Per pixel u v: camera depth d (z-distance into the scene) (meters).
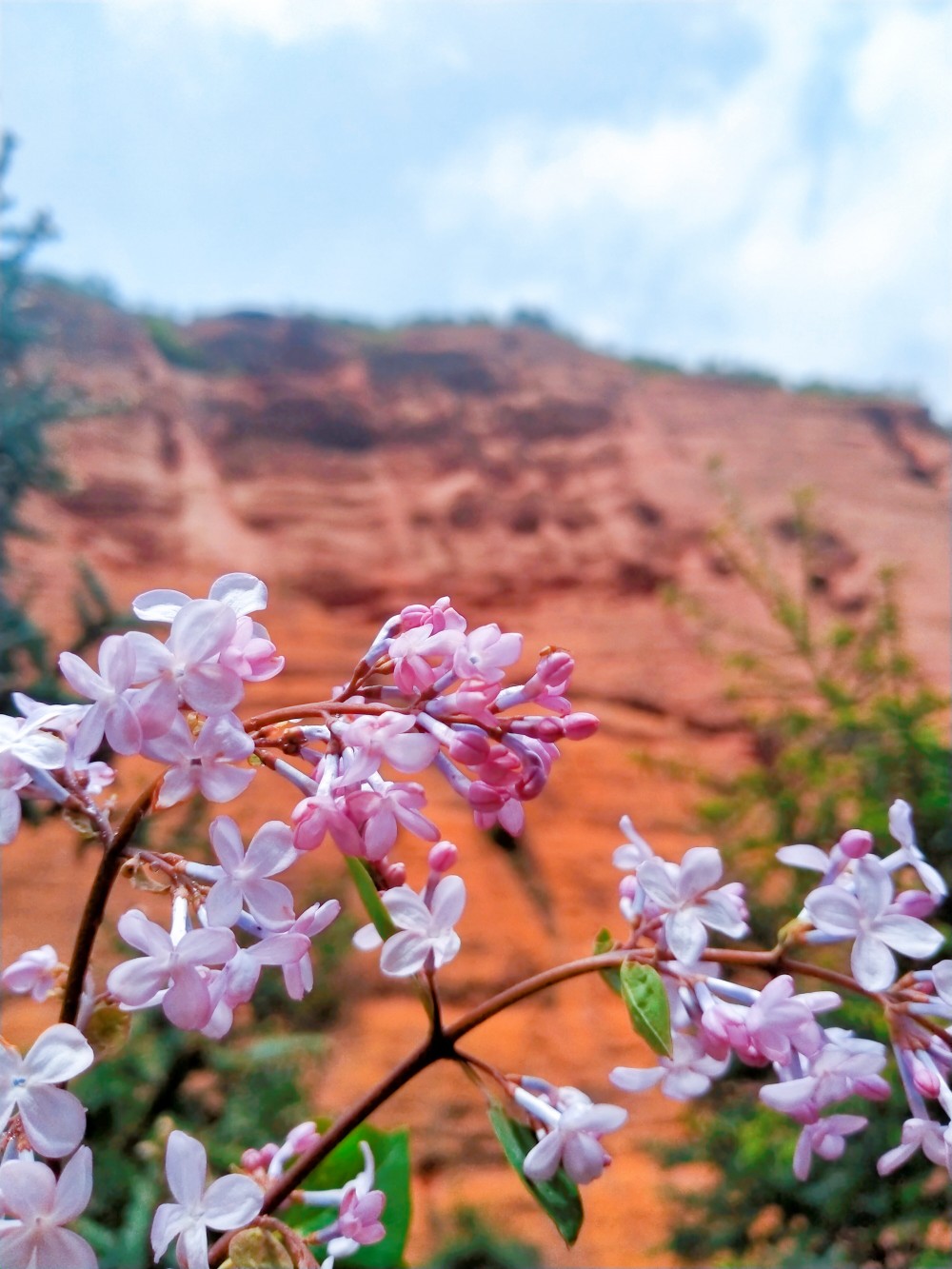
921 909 1.12
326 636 14.24
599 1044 8.74
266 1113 4.68
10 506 5.70
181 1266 0.97
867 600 13.62
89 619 5.30
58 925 7.25
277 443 18.55
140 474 15.86
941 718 6.10
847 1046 1.10
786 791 5.68
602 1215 6.75
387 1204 1.52
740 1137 4.87
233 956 0.94
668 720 12.70
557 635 14.49
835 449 18.53
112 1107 4.07
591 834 10.91
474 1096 8.15
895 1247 4.38
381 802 0.97
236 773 0.94
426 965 1.15
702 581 15.18
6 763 0.96
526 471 18.34
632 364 22.80
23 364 8.09
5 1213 0.84
